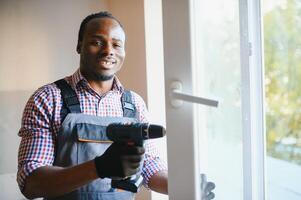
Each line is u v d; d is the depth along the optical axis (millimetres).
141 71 1490
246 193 863
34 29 1610
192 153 735
